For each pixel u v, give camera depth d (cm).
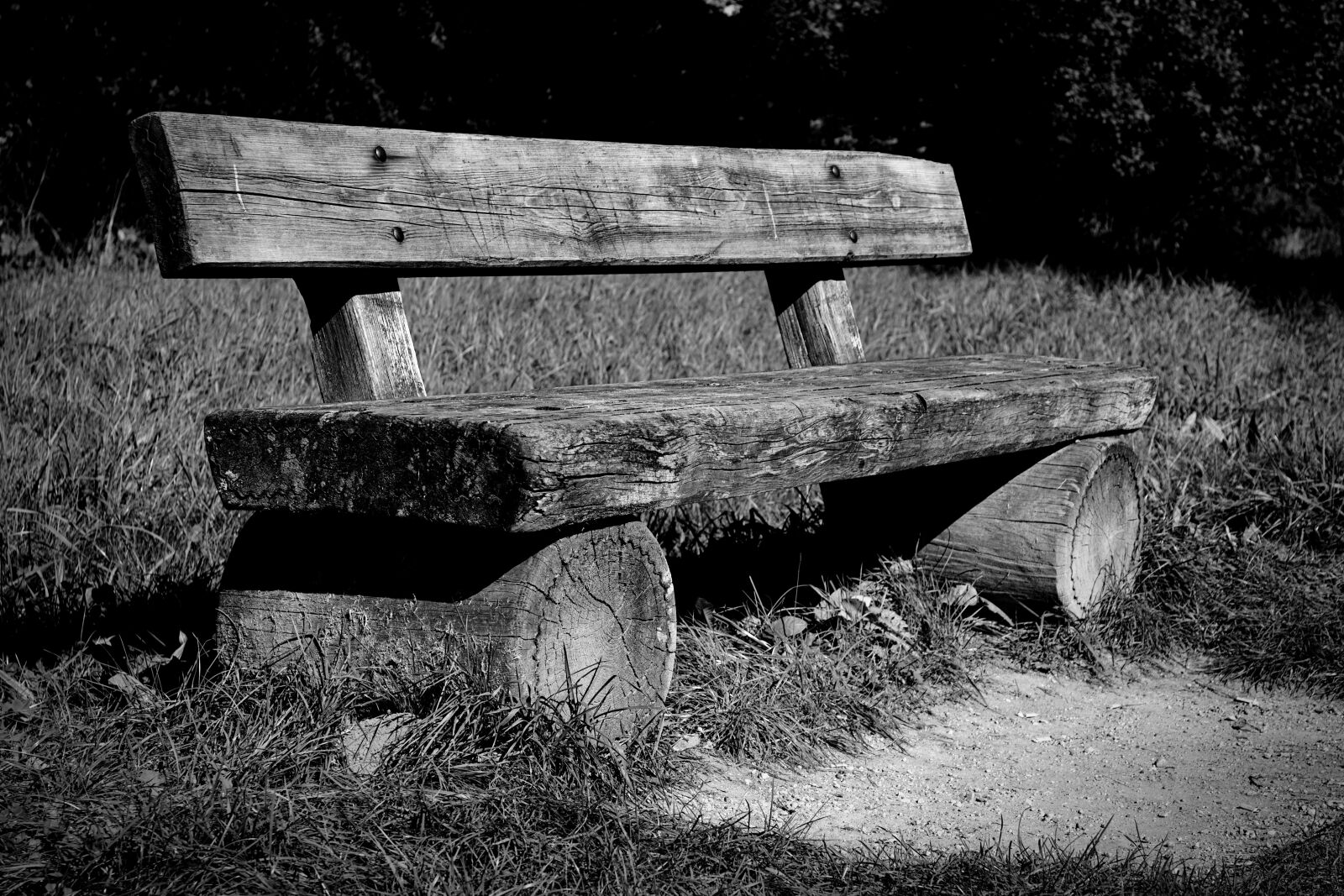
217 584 331
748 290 855
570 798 220
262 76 1109
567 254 309
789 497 448
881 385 308
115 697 264
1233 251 1487
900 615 349
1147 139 1328
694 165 348
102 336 495
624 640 253
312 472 233
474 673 234
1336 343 804
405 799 214
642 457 228
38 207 845
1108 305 884
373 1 1253
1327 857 229
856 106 1485
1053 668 356
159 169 240
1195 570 401
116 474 366
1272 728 319
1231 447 508
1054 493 358
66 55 920
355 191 267
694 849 214
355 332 271
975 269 1183
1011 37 1305
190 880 188
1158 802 270
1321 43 1290
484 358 554
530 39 1375
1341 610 378
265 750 228
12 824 199
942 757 292
